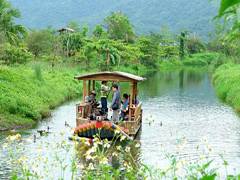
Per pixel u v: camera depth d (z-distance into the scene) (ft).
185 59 345.72
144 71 252.21
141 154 52.54
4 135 63.41
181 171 34.22
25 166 25.88
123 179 25.32
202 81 185.06
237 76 132.67
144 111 92.99
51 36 210.79
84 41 216.95
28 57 152.66
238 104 96.84
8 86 87.66
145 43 274.98
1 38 148.87
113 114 65.26
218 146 59.00
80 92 125.29
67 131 66.49
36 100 90.48
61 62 176.55
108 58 201.16
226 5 4.82
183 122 79.56
